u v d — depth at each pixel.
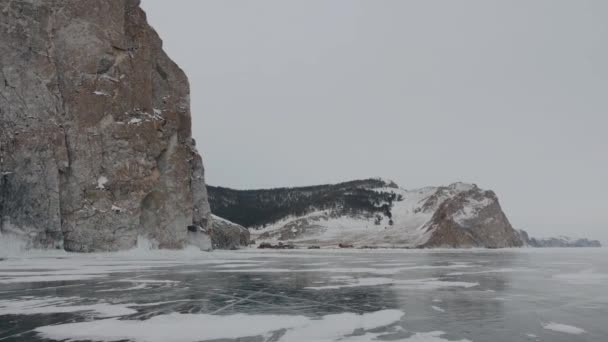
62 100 37.75
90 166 37.81
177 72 50.31
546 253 55.31
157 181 41.47
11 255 32.66
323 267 25.89
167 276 19.61
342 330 8.95
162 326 9.29
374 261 33.06
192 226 49.91
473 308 11.42
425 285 16.41
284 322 9.67
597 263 30.73
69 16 39.09
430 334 8.62
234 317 10.24
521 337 8.42
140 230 40.47
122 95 40.69
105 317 10.23
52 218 35.44
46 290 14.73
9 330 8.91
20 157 34.94
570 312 10.95
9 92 35.81
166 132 43.78
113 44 40.84
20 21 37.00
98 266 25.38
